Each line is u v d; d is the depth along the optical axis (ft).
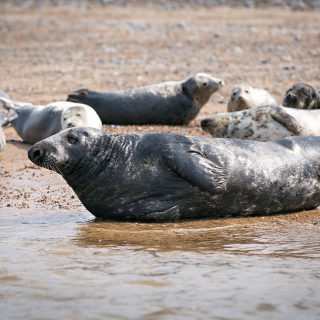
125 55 248.11
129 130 136.56
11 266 52.26
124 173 70.85
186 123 149.89
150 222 71.72
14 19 333.62
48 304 42.88
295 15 343.46
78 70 221.25
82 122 109.09
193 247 58.44
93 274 49.60
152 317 40.09
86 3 381.19
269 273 49.39
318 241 60.34
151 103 145.89
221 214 74.13
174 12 352.28
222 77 208.85
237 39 277.44
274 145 76.43
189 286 46.26
